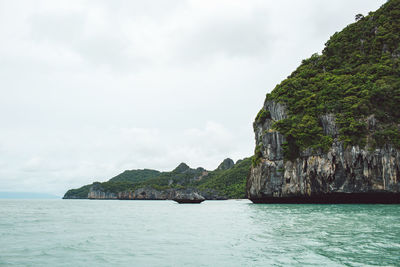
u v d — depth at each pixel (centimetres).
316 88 6400
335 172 5094
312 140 5547
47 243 1473
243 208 4859
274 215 2947
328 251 1134
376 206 4262
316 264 955
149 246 1361
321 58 7500
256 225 2109
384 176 4725
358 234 1528
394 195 4709
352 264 944
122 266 1000
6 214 4059
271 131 6256
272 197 6088
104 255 1174
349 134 5116
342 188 5009
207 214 3641
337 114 5394
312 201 5575
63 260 1095
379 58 6475
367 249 1156
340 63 7006
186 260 1068
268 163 6156
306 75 7138
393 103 5184
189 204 8356
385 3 7344
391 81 5566
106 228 2147
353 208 3784
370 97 5325
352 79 6009
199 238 1581
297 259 1027
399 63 5888
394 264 936
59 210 5394
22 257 1153
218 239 1527
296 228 1842
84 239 1602
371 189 4794
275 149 6100
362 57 6669
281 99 6594
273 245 1295
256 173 6475
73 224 2497
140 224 2450
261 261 1017
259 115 7306
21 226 2344
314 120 5719
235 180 18625
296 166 5678
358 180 4903
